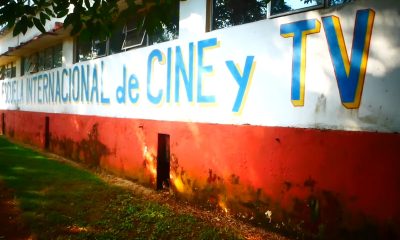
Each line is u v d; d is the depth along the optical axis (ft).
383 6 11.50
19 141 47.60
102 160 27.94
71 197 20.04
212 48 18.02
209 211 17.95
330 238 12.82
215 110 17.79
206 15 18.69
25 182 23.27
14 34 10.90
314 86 13.39
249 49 16.03
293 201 14.07
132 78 24.44
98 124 28.55
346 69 12.42
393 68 11.28
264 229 15.26
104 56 28.81
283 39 14.55
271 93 15.01
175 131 20.34
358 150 12.03
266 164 15.12
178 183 20.12
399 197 11.07
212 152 17.84
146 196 20.72
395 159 11.15
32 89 44.98
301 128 13.79
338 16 12.64
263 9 15.96
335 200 12.67
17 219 16.71
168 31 21.91
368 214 11.80
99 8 11.42
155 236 14.66
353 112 12.25
